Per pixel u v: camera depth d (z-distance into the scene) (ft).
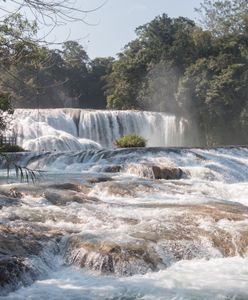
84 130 135.74
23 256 29.73
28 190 48.44
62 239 33.55
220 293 26.66
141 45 187.93
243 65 164.76
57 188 51.62
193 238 34.78
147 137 145.89
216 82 159.12
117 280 28.89
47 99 198.70
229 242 35.17
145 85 177.06
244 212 42.78
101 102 253.44
